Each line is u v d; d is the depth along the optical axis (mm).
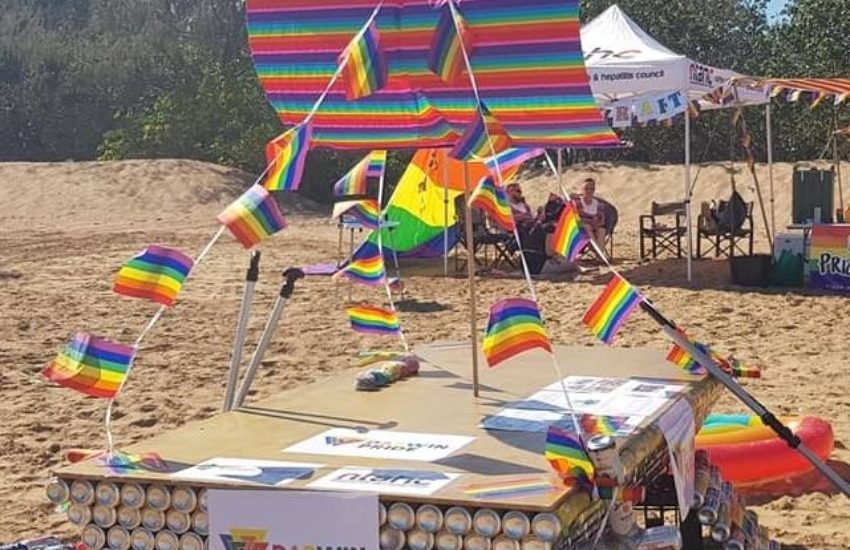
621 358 5520
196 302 14648
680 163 37688
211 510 3504
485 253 17969
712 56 41250
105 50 50938
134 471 3635
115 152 41781
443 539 3324
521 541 3252
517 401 4617
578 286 15438
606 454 3441
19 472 7422
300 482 3496
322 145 4961
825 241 14938
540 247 16828
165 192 32625
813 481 6824
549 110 4520
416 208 16719
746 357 10789
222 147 39062
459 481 3506
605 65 15211
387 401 4656
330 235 24375
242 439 4074
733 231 17422
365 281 5270
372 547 3383
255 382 9953
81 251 21281
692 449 4586
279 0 4766
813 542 5891
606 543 3756
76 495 3639
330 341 11906
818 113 33219
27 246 22359
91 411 9031
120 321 13281
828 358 10719
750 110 35688
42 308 14250
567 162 35219
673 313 13305
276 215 3918
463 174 4922
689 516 4949
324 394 4805
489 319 3820
